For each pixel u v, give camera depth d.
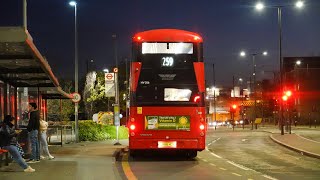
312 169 18.58
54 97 27.92
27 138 19.33
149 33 20.16
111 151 23.45
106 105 66.19
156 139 20.02
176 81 20.08
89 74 66.81
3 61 15.95
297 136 40.69
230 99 101.50
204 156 24.14
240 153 26.39
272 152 27.14
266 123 98.25
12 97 20.45
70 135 37.09
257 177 15.59
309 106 93.69
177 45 20.16
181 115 20.06
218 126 86.88
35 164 17.33
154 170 17.61
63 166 16.81
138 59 20.06
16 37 12.61
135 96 20.00
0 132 15.04
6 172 15.13
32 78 19.34
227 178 15.29
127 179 14.83
